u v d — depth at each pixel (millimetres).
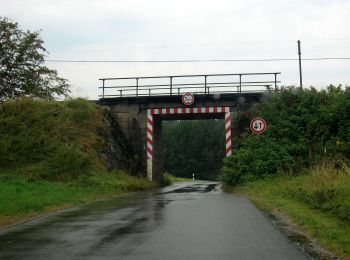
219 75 31922
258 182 23359
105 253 7988
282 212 13438
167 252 8008
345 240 8719
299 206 14094
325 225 10500
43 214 14109
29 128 27297
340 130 25844
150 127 33000
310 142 25922
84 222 11961
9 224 12141
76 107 30766
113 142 30922
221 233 9938
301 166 24000
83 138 28156
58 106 30281
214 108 31938
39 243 9070
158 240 9164
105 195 21875
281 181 21609
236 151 27250
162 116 35312
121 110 33406
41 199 16828
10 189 18906
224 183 27906
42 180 23125
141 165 33000
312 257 7586
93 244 8844
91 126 29562
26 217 13492
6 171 23766
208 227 10773
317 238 9219
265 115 28625
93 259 7531
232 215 12938
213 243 8812
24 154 25359
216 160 107812
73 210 15047
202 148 108500
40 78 29531
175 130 109812
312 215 12109
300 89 29516
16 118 27453
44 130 27578
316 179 16875
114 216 13133
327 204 12617
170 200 18484
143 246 8555
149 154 33000
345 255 7656
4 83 27062
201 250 8164
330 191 13438
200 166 107000
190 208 14977
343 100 26453
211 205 15836
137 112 33188
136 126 33188
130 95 33156
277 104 28891
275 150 25438
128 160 31953
